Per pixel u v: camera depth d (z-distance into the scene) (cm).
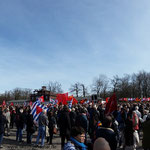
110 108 602
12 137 1254
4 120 929
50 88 7206
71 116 958
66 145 289
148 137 592
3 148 888
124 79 6309
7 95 9762
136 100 3278
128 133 768
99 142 146
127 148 855
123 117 827
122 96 5956
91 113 898
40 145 952
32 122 1012
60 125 823
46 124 945
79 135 297
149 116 809
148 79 6675
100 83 6419
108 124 389
